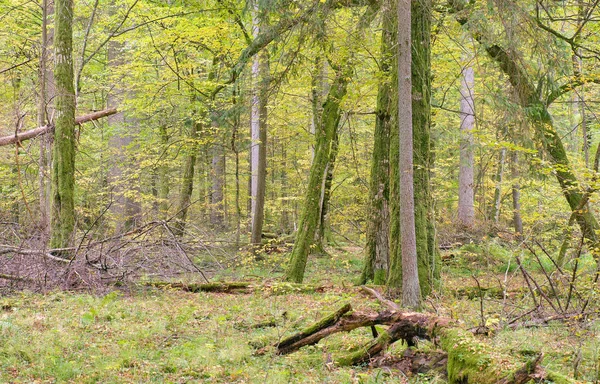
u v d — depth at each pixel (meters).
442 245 18.16
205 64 19.86
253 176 21.66
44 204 15.16
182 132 22.86
